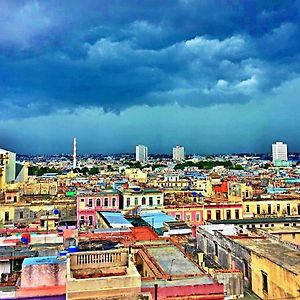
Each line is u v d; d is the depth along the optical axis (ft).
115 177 620.49
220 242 161.58
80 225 266.16
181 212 291.99
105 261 99.66
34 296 93.86
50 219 230.27
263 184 486.38
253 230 189.37
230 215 300.40
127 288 89.56
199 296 102.73
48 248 139.74
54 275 101.09
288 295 115.24
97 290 87.86
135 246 144.87
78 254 98.68
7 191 312.91
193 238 196.24
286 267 117.60
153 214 259.19
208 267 145.79
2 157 418.92
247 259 140.05
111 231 179.73
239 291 127.85
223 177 560.61
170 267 123.85
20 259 128.88
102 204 293.02
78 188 399.03
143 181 510.99
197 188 436.76
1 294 97.09
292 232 191.01
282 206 327.47
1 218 276.41
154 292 98.07
